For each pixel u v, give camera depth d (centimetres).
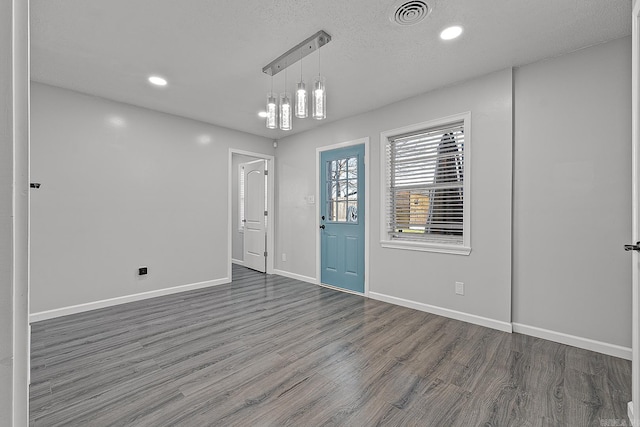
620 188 212
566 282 232
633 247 132
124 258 337
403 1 179
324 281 418
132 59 243
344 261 392
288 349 225
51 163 290
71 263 302
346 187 391
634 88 139
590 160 223
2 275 28
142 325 271
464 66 253
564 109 233
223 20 196
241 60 245
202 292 381
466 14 190
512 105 254
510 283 254
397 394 171
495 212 261
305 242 445
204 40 218
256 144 468
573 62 230
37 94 282
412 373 192
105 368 197
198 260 400
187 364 203
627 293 210
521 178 252
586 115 224
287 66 254
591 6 182
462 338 243
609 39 215
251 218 537
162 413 155
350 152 382
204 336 248
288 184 472
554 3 180
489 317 266
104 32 208
